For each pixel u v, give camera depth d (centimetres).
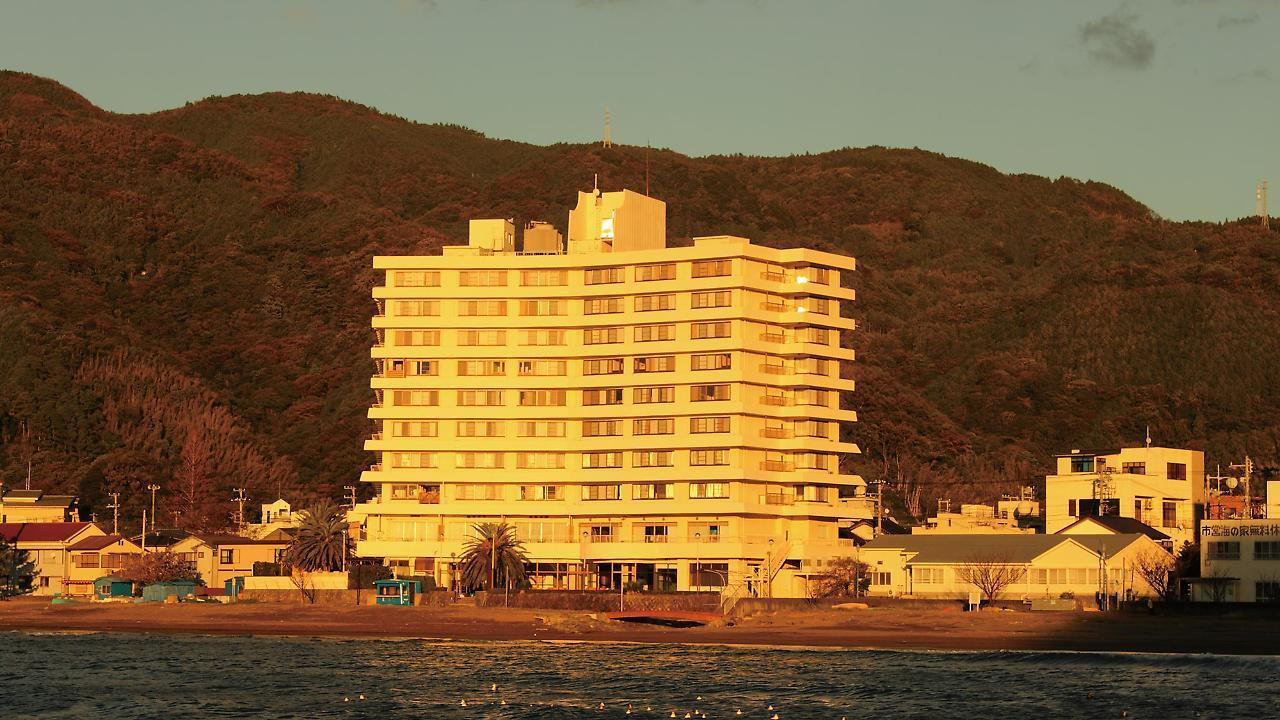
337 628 17775
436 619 18288
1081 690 12075
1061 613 17138
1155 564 18338
